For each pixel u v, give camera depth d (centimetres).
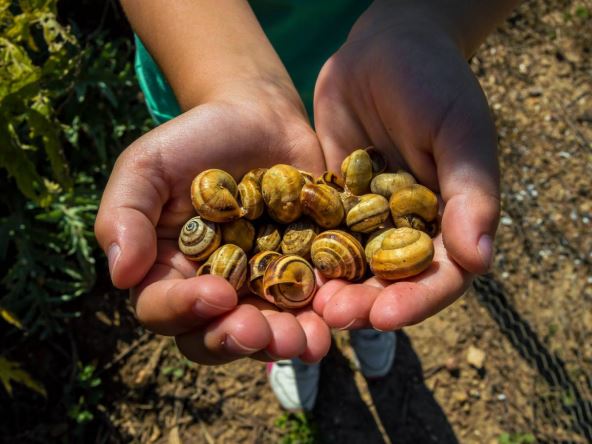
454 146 16
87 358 30
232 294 14
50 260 29
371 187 19
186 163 17
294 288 16
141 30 21
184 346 15
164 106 26
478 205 15
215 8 21
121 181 16
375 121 20
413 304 15
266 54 21
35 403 28
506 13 21
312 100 27
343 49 20
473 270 15
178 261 17
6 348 29
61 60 25
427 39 18
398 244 16
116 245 15
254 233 18
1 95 22
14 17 23
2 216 30
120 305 31
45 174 30
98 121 31
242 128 18
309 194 18
